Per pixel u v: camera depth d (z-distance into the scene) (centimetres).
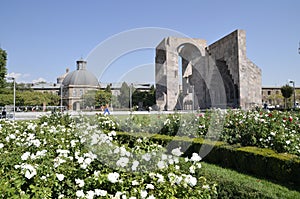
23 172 342
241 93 3519
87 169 394
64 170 377
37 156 414
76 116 947
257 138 721
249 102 3528
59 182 354
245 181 505
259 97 3622
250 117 838
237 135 759
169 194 341
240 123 788
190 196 355
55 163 385
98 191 313
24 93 6078
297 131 787
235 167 659
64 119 1116
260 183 521
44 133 696
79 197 318
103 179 347
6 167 387
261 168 588
